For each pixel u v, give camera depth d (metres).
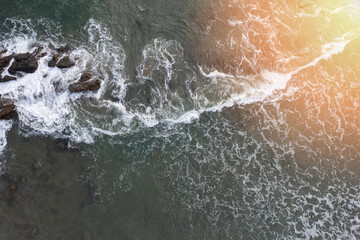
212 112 12.36
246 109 12.65
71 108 11.38
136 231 10.35
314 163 12.27
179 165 11.39
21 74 11.23
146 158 11.29
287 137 12.49
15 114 10.91
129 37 12.69
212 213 10.98
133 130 11.57
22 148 10.55
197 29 13.42
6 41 11.49
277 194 11.58
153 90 12.19
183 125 11.96
